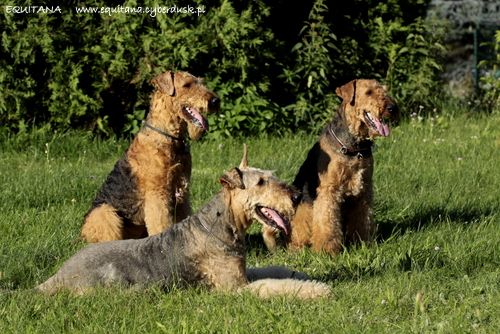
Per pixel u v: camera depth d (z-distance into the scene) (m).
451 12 25.53
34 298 7.02
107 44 17.12
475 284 7.54
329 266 8.83
